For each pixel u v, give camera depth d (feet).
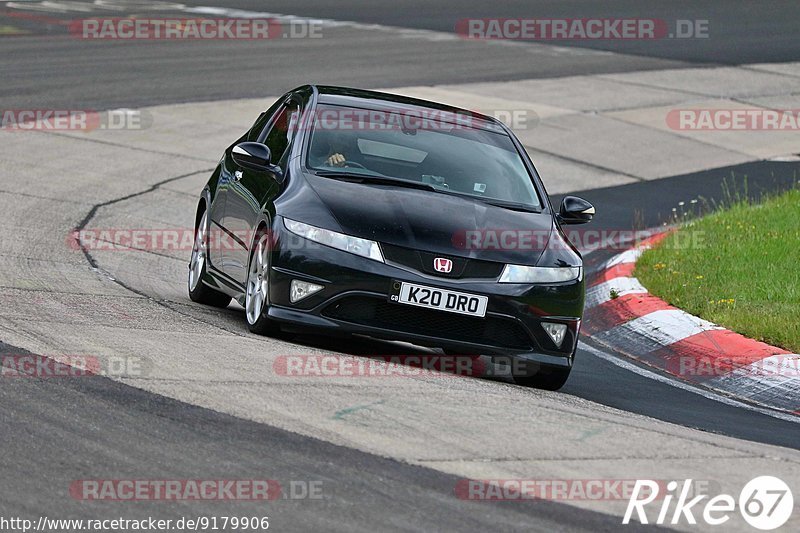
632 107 253.03
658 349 112.68
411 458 65.57
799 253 140.77
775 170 215.31
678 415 88.17
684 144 229.45
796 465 72.95
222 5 362.53
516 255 91.20
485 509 59.11
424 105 110.73
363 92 111.34
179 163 185.26
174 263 134.31
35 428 64.90
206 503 56.90
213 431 66.85
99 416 67.67
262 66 262.26
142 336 87.51
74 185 164.66
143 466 60.95
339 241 88.38
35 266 116.47
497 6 388.16
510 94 253.85
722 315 116.26
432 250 88.53
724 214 166.91
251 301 95.09
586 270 148.66
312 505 57.52
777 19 386.11
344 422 70.74
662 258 142.82
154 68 251.19
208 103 222.07
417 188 96.68
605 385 98.02
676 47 328.90
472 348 88.84
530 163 105.81
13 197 152.87
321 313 88.33
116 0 362.12
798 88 284.00
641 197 192.95
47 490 57.11
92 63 251.39
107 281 115.03
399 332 87.71
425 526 56.18
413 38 316.81
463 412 76.02
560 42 326.03
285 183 95.09
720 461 71.82
